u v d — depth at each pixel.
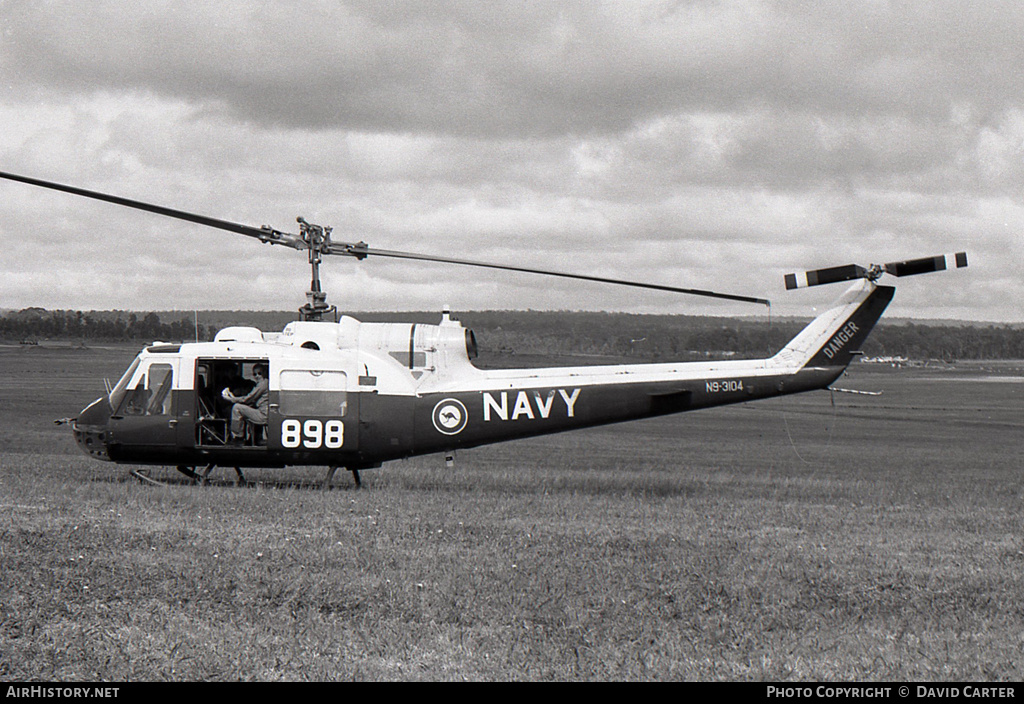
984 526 14.83
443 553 10.78
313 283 16.95
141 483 16.86
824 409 93.81
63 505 12.95
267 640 7.55
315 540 11.12
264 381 17.22
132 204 14.03
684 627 8.30
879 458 42.44
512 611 8.56
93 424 17.31
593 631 8.05
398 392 17.47
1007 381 192.00
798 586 9.84
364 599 8.74
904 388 153.00
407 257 16.09
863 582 10.13
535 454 38.69
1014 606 9.34
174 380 17.05
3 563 9.23
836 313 19.03
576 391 18.20
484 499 15.89
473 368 18.17
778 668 7.27
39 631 7.46
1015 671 7.33
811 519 15.12
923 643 8.04
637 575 10.00
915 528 14.49
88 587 8.64
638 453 41.44
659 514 15.00
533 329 198.25
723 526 13.95
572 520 13.86
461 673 7.00
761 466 35.72
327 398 17.11
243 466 17.34
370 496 15.35
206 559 9.87
